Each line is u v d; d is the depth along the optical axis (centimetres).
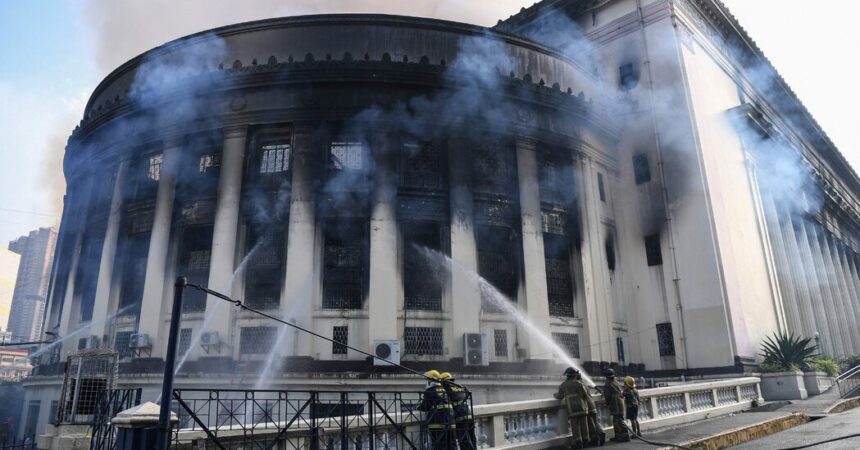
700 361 2403
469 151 2206
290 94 2145
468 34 2338
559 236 2341
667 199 2623
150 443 672
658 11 2861
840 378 2284
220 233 2047
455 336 2000
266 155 2161
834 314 4028
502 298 2145
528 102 2323
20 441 2227
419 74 2148
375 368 1883
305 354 1886
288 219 2048
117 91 2491
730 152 3003
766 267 2962
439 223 2139
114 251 2225
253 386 1861
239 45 2277
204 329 1967
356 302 1995
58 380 2206
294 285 1947
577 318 2273
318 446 855
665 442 1211
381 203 2052
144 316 2036
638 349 2573
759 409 1977
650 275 2609
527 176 2269
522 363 2073
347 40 2238
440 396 968
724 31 3362
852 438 1202
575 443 1175
